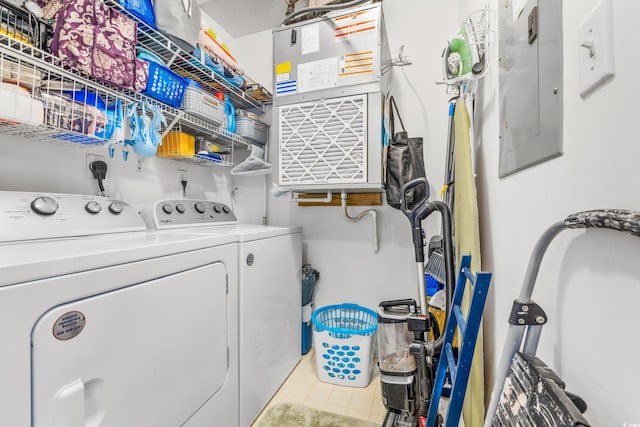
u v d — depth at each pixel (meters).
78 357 0.69
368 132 1.51
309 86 1.61
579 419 0.35
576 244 0.53
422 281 1.14
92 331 0.72
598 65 0.46
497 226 1.01
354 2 1.50
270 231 1.55
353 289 2.12
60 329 0.65
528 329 0.54
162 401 0.91
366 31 1.50
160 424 0.90
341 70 1.55
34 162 1.22
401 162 1.63
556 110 0.60
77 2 0.98
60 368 0.65
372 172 1.51
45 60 0.96
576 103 0.54
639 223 0.32
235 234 1.29
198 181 2.15
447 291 1.11
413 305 1.37
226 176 2.43
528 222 0.75
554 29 0.61
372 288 2.08
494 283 1.03
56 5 0.99
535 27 0.70
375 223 2.04
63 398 0.64
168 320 0.94
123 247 0.84
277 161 1.69
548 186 0.65
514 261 0.85
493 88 1.07
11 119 0.86
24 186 1.19
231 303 1.26
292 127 1.65
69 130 1.03
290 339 1.80
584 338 0.50
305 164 1.63
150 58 1.30
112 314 0.77
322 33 1.58
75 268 0.68
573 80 0.54
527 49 0.75
